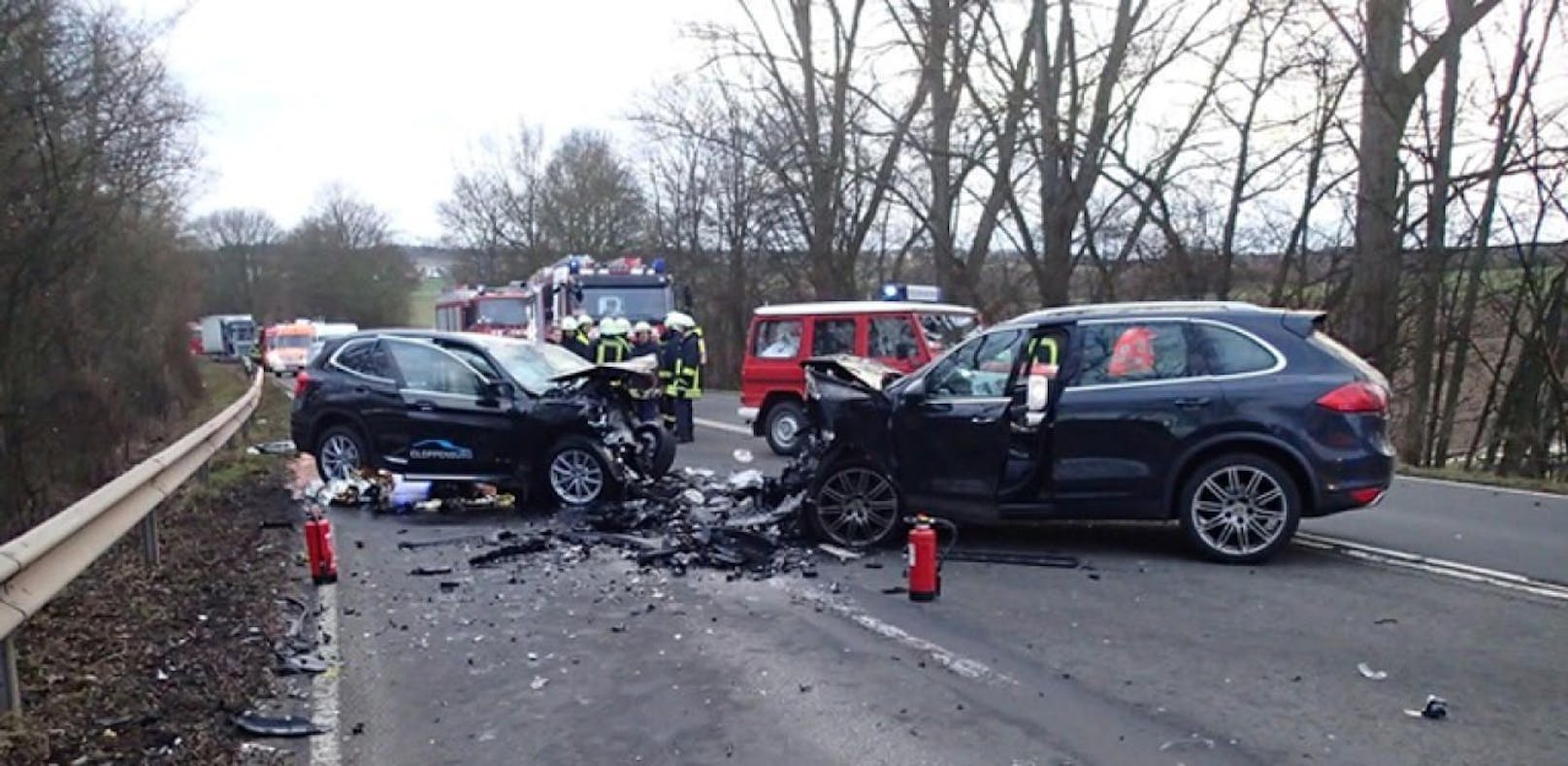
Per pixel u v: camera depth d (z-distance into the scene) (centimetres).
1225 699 468
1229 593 649
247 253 8350
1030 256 2138
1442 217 1750
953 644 557
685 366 1555
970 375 788
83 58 1906
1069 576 702
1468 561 724
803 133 2703
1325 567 713
